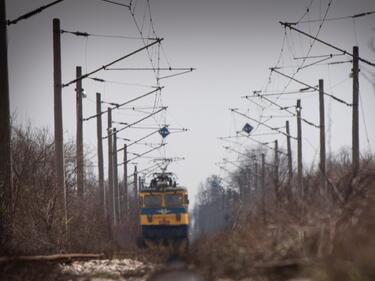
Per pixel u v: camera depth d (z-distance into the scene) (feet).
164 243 370.94
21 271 128.47
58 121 261.03
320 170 126.93
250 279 97.19
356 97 300.20
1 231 169.17
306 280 90.74
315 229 103.09
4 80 180.34
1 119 179.42
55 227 235.81
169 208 379.35
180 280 104.17
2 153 178.50
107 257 225.35
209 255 112.47
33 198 231.30
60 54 263.08
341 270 87.10
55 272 137.08
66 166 336.49
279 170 144.77
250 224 127.95
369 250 89.97
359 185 111.65
